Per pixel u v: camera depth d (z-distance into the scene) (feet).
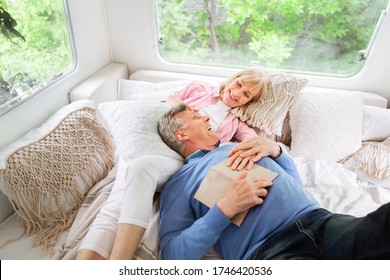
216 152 3.50
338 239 2.45
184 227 3.08
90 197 3.67
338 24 5.03
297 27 5.21
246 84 4.50
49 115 4.39
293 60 5.58
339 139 4.51
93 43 5.32
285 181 3.02
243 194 2.78
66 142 3.67
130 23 5.57
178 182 3.34
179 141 3.61
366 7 4.78
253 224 2.80
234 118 4.51
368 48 5.06
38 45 4.09
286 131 4.91
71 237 3.20
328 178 4.19
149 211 2.97
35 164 3.30
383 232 2.16
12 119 3.69
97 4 5.28
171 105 4.43
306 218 2.72
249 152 3.30
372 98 5.16
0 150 3.43
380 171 4.27
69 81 4.77
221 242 2.96
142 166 3.13
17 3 3.64
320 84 5.53
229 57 5.79
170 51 5.90
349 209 3.70
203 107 4.53
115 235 3.01
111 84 5.43
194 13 5.41
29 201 3.23
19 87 3.82
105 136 4.15
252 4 5.12
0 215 3.47
